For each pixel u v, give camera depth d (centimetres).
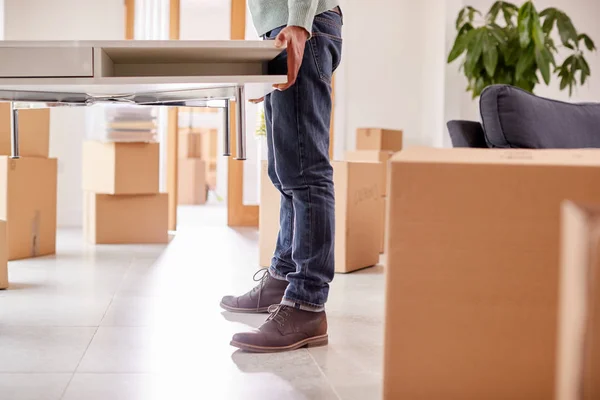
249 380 150
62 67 136
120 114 409
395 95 583
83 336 187
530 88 471
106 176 414
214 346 178
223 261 349
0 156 334
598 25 598
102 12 525
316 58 172
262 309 217
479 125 232
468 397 94
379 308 236
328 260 179
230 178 562
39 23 516
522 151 99
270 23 179
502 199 92
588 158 94
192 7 544
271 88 157
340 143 575
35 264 324
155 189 421
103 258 349
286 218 211
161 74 153
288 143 174
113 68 152
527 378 92
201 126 917
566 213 64
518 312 92
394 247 94
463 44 460
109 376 151
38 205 353
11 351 170
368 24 578
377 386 147
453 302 94
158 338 185
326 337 183
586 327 60
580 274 60
